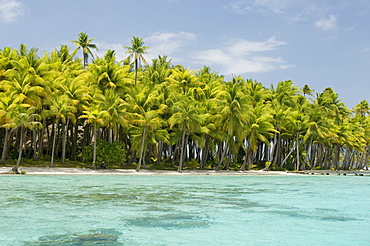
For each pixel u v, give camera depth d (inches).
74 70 2139.5
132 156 2142.0
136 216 528.4
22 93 1633.9
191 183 1226.6
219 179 1526.8
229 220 513.3
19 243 369.4
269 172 2268.7
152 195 803.4
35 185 994.1
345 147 3348.9
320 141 2815.0
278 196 841.5
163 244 375.9
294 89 2896.2
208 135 2224.4
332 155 3358.8
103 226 456.4
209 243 383.6
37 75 1710.1
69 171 1652.3
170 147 2386.8
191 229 450.6
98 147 1843.0
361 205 693.3
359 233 441.7
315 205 687.1
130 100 1925.4
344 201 759.1
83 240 385.4
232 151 2255.2
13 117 1441.9
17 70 1790.1
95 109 1808.6
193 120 1950.1
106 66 2015.3
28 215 518.0
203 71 2684.5
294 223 500.4
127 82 2038.6
